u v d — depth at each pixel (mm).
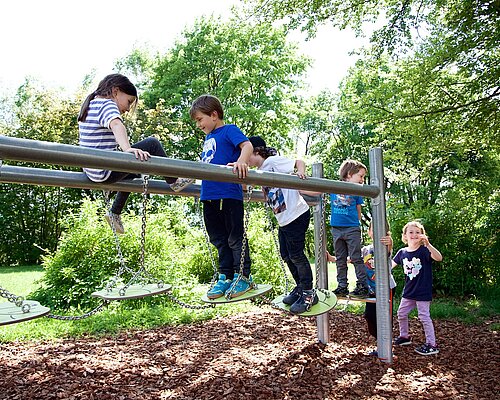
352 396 4168
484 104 9648
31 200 26047
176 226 12133
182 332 6965
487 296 9969
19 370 5020
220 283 4027
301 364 5051
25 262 25750
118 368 5043
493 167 12766
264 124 28672
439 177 22641
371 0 10883
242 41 27469
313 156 37906
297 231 4316
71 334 6910
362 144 30797
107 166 3086
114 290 3877
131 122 22156
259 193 4820
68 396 4227
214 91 27344
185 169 3377
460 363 5133
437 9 10359
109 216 4102
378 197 5062
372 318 5688
